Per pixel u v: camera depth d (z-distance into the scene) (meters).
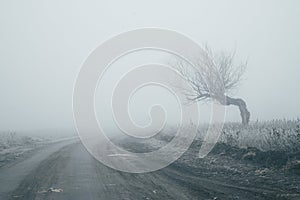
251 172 16.83
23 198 12.21
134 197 12.18
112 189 13.61
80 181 15.40
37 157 26.48
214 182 14.88
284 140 19.31
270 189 13.00
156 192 12.92
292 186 13.32
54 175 17.11
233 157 21.41
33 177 16.59
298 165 15.95
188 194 12.45
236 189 13.20
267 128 24.28
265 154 18.84
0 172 18.67
